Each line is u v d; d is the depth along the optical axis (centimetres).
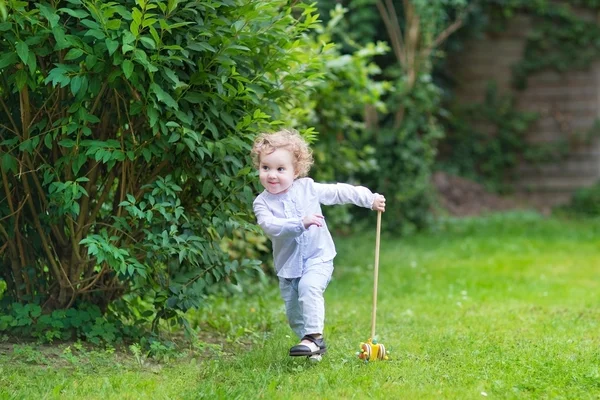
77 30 593
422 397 510
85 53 571
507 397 512
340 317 827
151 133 621
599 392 530
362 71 1123
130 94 606
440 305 908
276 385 531
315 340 587
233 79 639
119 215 641
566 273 1163
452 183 1995
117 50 573
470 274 1149
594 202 1978
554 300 941
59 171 623
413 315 841
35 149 620
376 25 1761
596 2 2023
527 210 1959
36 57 600
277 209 608
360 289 1033
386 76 1788
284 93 689
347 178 1552
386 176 1599
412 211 1625
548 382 546
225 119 633
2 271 671
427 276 1125
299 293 601
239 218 656
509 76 2069
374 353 606
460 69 2077
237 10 621
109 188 645
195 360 608
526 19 2058
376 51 1125
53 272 659
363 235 1568
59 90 615
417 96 1600
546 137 2064
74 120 593
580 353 636
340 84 1114
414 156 1609
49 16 543
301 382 538
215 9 616
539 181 2061
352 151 1184
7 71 609
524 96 2073
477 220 1798
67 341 645
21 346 611
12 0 534
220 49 615
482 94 2077
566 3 2047
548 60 2047
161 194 625
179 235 642
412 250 1407
